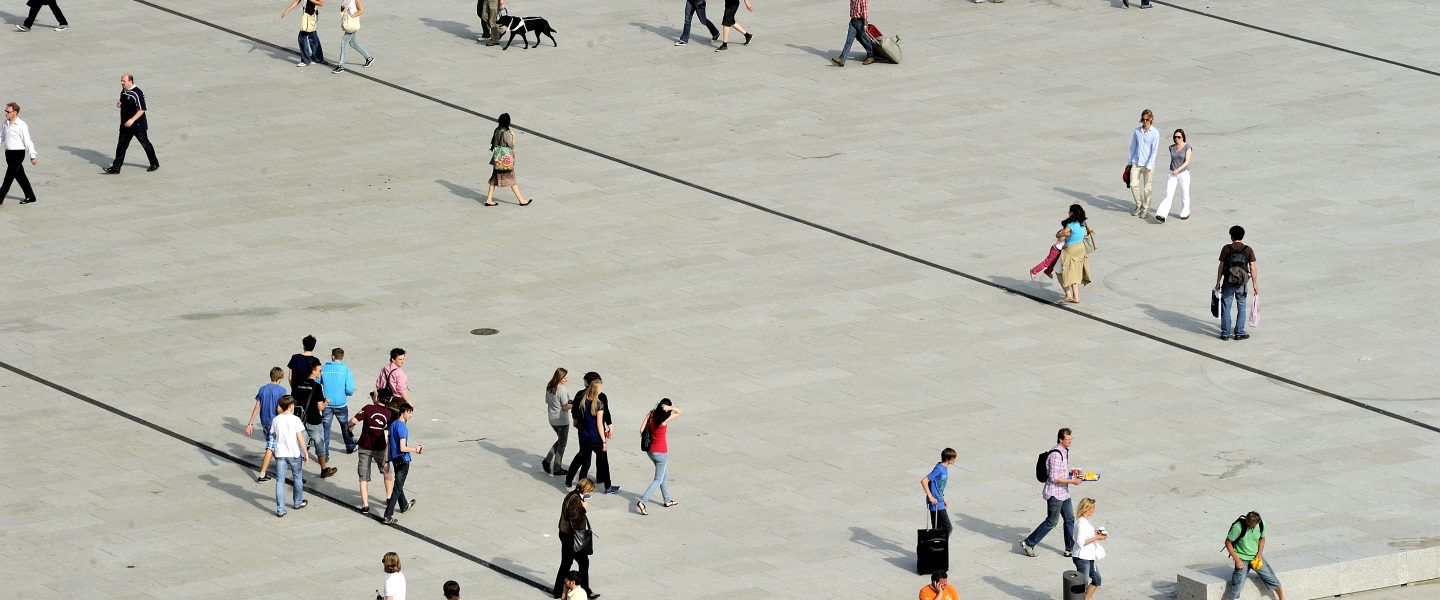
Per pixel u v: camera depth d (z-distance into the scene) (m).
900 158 83.19
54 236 75.69
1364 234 76.06
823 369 65.06
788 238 75.56
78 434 60.56
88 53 93.88
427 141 84.81
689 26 95.62
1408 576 52.97
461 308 69.56
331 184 80.56
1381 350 66.81
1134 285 71.88
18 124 77.56
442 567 52.81
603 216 77.50
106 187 80.31
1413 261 73.81
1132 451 59.75
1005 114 87.94
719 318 68.81
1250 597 51.47
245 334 67.44
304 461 59.47
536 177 81.25
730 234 75.88
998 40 97.06
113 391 63.41
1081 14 100.81
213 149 84.06
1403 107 88.88
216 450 59.72
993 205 78.56
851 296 70.69
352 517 55.84
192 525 55.12
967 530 55.22
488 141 84.75
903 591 51.56
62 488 57.19
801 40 97.31
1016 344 67.12
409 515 55.84
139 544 53.94
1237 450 59.88
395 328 67.88
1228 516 55.81
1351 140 85.19
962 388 63.84
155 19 98.50
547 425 61.31
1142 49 95.88
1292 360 66.12
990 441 60.25
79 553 53.38
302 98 89.25
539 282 71.69
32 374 64.50
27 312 69.25
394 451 54.84
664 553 53.62
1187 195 77.06
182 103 88.50
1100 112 88.19
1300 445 60.25
